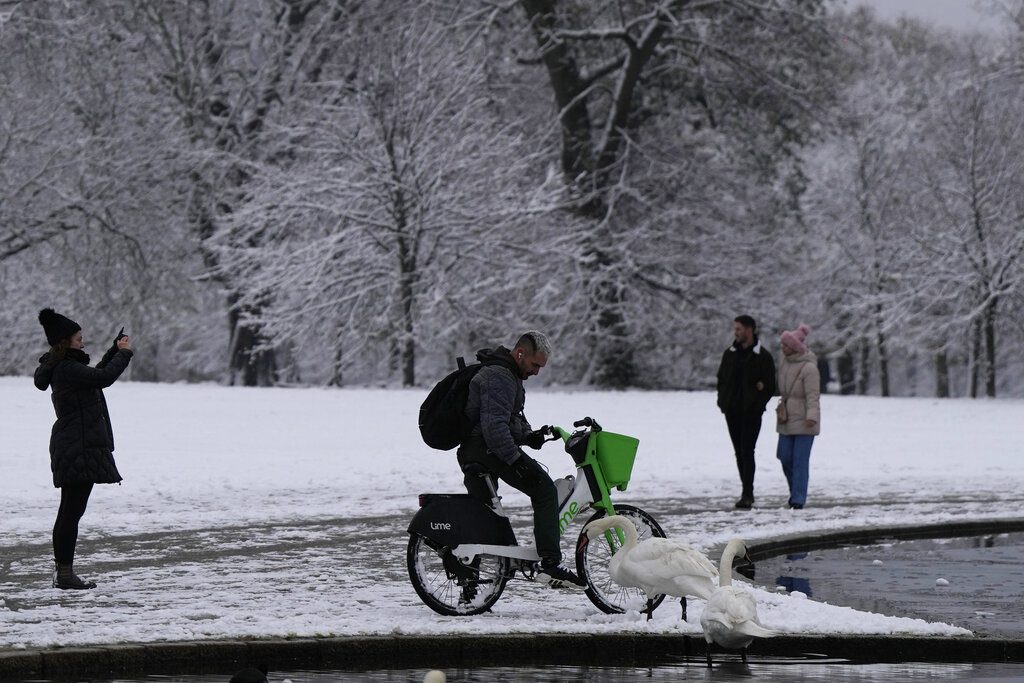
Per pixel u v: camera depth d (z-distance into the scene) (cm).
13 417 5503
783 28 9856
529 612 1998
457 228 9244
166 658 1644
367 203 9319
